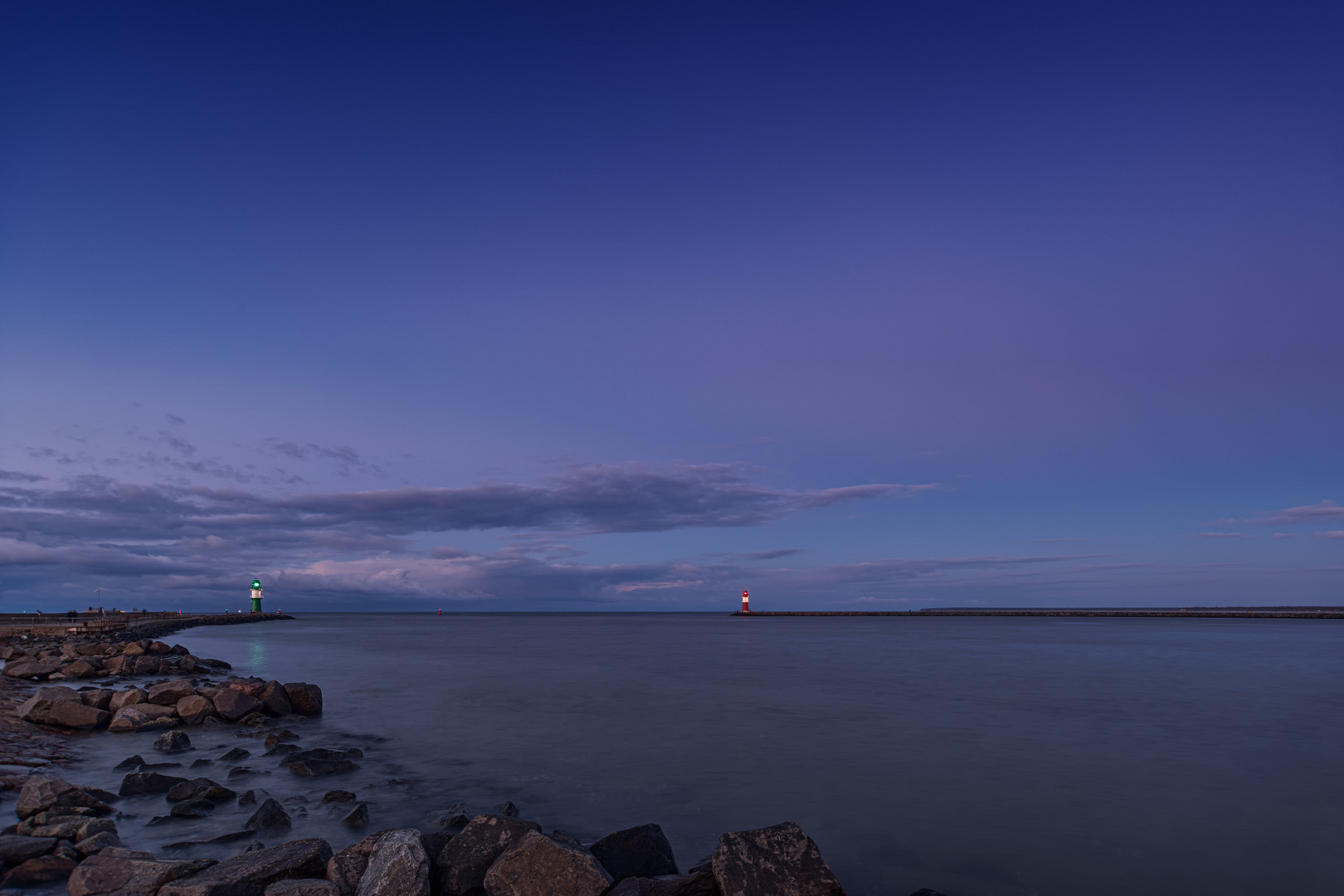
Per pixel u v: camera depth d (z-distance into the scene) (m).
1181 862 10.81
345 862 8.82
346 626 129.50
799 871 8.42
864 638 83.94
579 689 30.97
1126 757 17.59
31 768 14.27
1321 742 19.67
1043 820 12.70
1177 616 168.88
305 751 16.31
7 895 8.27
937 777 15.63
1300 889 9.89
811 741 19.42
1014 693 30.28
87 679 30.47
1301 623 134.12
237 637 80.12
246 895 8.08
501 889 8.52
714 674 38.00
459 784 14.69
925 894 9.24
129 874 8.34
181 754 16.44
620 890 8.50
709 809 13.27
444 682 33.97
